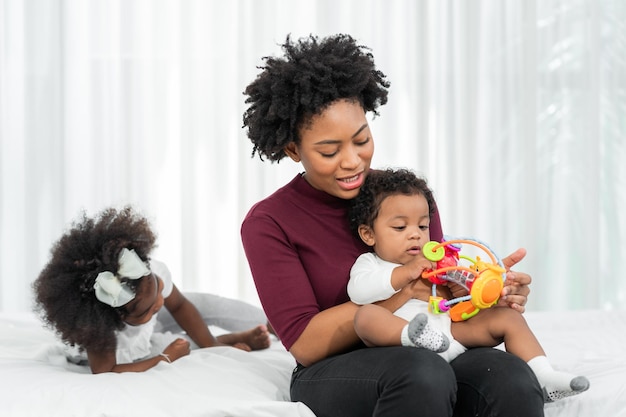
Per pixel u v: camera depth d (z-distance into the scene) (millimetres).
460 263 1626
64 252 1789
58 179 3078
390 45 3125
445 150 3168
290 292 1500
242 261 3098
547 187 3199
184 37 3059
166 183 3115
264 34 3072
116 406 1482
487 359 1342
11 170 3070
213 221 3109
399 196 1504
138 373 1680
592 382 1559
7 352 1876
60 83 3041
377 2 3111
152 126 3098
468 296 1446
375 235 1519
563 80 3170
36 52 3047
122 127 3084
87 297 1761
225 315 2258
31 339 1977
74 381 1586
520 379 1295
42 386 1546
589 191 3150
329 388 1392
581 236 3193
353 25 3113
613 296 3242
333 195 1547
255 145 1580
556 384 1350
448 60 3145
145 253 1814
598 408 1483
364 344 1511
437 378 1269
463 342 1464
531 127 3150
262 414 1448
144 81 3090
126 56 3062
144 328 1883
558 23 3164
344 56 1519
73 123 3057
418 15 3102
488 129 3186
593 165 3146
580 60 3160
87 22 3064
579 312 2260
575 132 3178
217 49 3090
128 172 3086
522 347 1422
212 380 1611
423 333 1359
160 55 3076
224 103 3102
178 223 3123
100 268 1745
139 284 1771
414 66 3123
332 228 1556
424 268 1451
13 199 3080
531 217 3158
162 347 1975
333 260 1540
